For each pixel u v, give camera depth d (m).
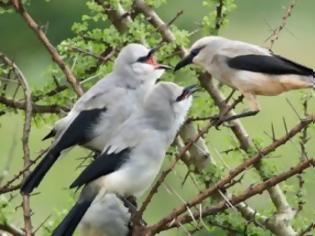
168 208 21.20
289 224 11.79
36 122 12.80
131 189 11.25
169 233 15.43
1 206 11.30
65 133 11.76
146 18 12.94
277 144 9.88
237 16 26.44
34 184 11.11
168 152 12.59
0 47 29.06
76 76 12.71
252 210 11.99
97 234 11.54
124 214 11.45
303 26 25.55
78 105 11.91
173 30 12.89
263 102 22.98
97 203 11.45
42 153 11.59
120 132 11.30
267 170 11.87
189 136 12.52
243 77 12.19
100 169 11.11
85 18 12.74
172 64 12.90
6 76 12.23
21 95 20.30
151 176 11.37
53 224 11.87
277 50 24.02
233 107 12.18
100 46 12.61
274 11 26.27
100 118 11.80
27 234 10.47
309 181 11.88
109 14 12.85
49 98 12.61
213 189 9.93
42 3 28.50
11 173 21.31
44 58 29.08
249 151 12.07
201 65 12.47
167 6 27.31
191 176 11.98
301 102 11.89
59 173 21.44
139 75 12.02
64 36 28.61
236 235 11.76
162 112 11.32
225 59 12.27
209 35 12.94
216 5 12.77
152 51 12.16
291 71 12.04
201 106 12.71
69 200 12.13
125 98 11.89
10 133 22.83
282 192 12.23
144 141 11.24
